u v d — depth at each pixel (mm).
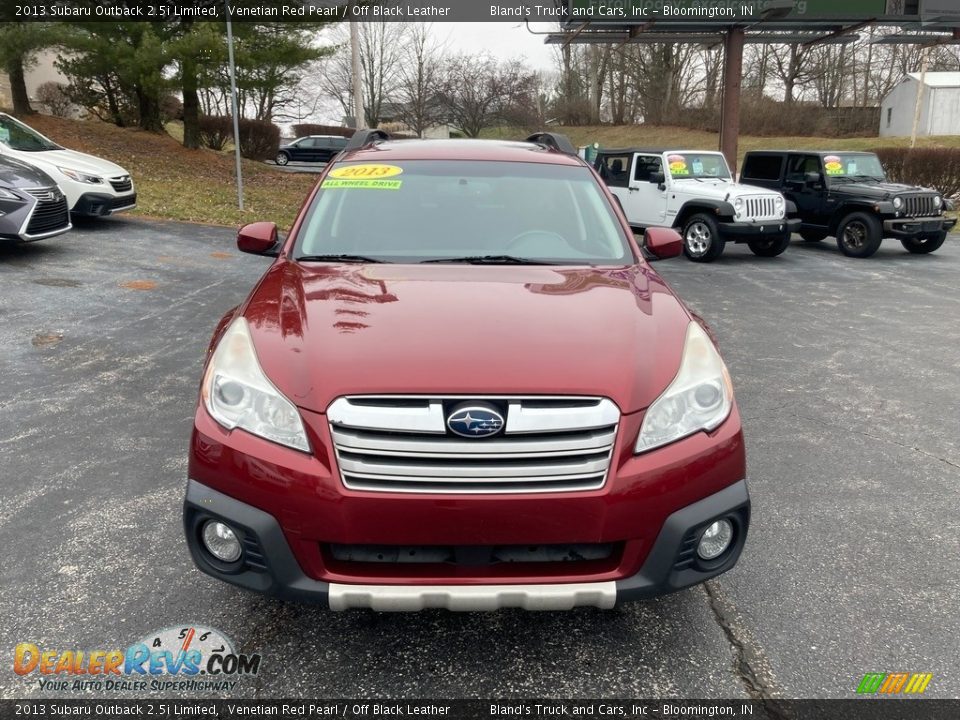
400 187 3957
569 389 2385
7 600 2936
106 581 3082
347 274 3219
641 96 52469
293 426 2391
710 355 2738
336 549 2414
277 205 16578
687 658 2715
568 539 2355
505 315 2773
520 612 2975
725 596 3080
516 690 2557
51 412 4887
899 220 13102
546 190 4008
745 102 47500
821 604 3031
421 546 2365
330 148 35312
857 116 47062
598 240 3730
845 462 4434
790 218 14836
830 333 7656
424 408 2336
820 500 3932
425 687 2564
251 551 2436
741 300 9383
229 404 2492
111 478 3990
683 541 2455
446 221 3748
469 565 2377
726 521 2562
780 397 5598
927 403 5512
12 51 16312
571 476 2348
